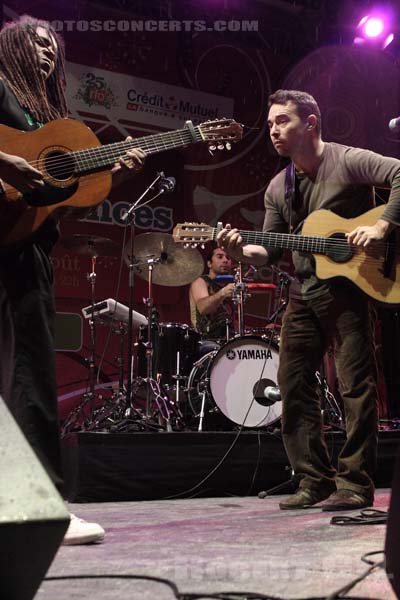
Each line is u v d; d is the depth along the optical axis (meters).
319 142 2.94
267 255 3.04
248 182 7.45
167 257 5.54
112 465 3.49
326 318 2.87
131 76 7.00
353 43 8.16
